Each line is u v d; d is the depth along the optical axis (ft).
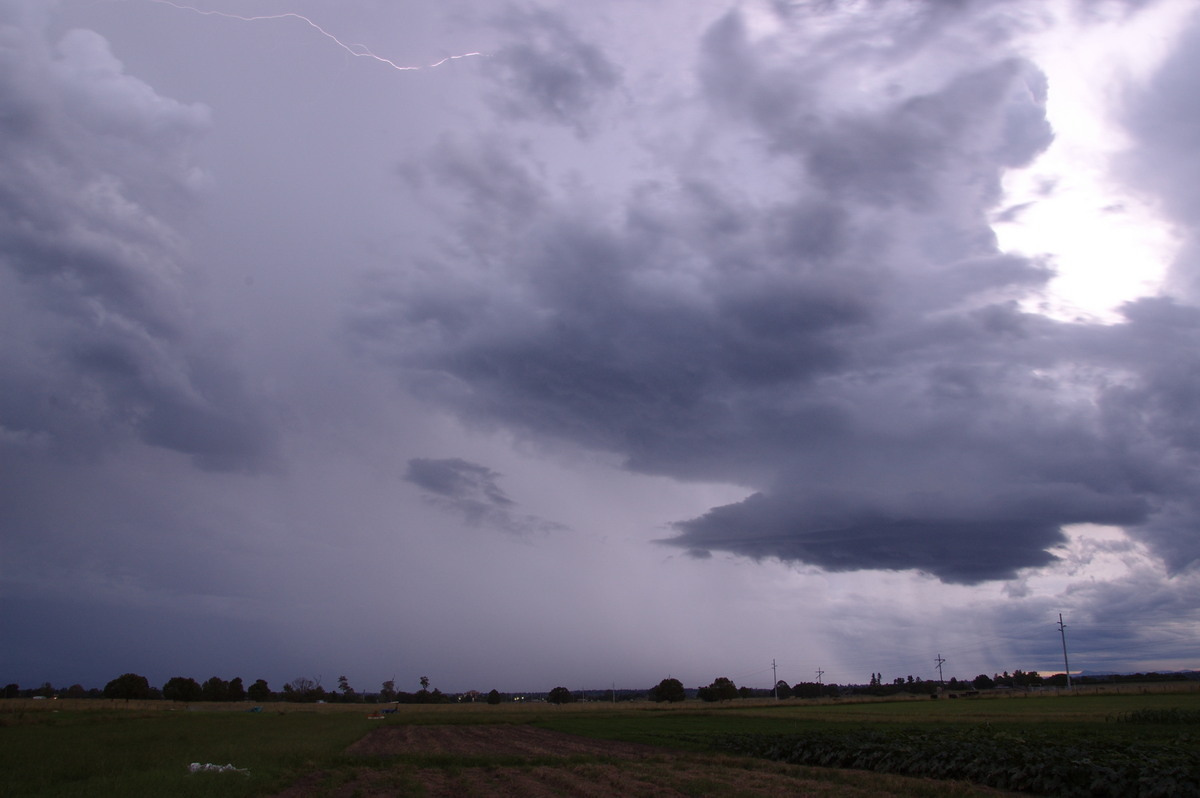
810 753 117.60
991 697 472.44
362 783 93.86
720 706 456.86
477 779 97.19
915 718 241.14
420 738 195.93
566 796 80.23
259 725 252.42
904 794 77.82
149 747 138.31
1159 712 196.34
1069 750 85.51
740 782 89.97
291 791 83.92
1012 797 74.74
